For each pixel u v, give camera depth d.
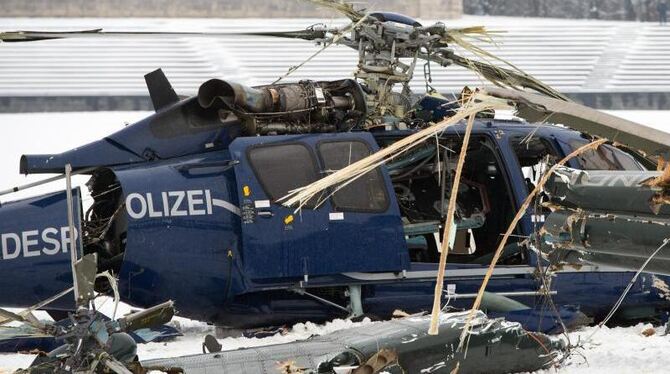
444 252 16.73
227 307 38.56
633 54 166.88
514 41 171.62
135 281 37.47
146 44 160.62
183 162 38.41
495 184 42.59
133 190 37.34
